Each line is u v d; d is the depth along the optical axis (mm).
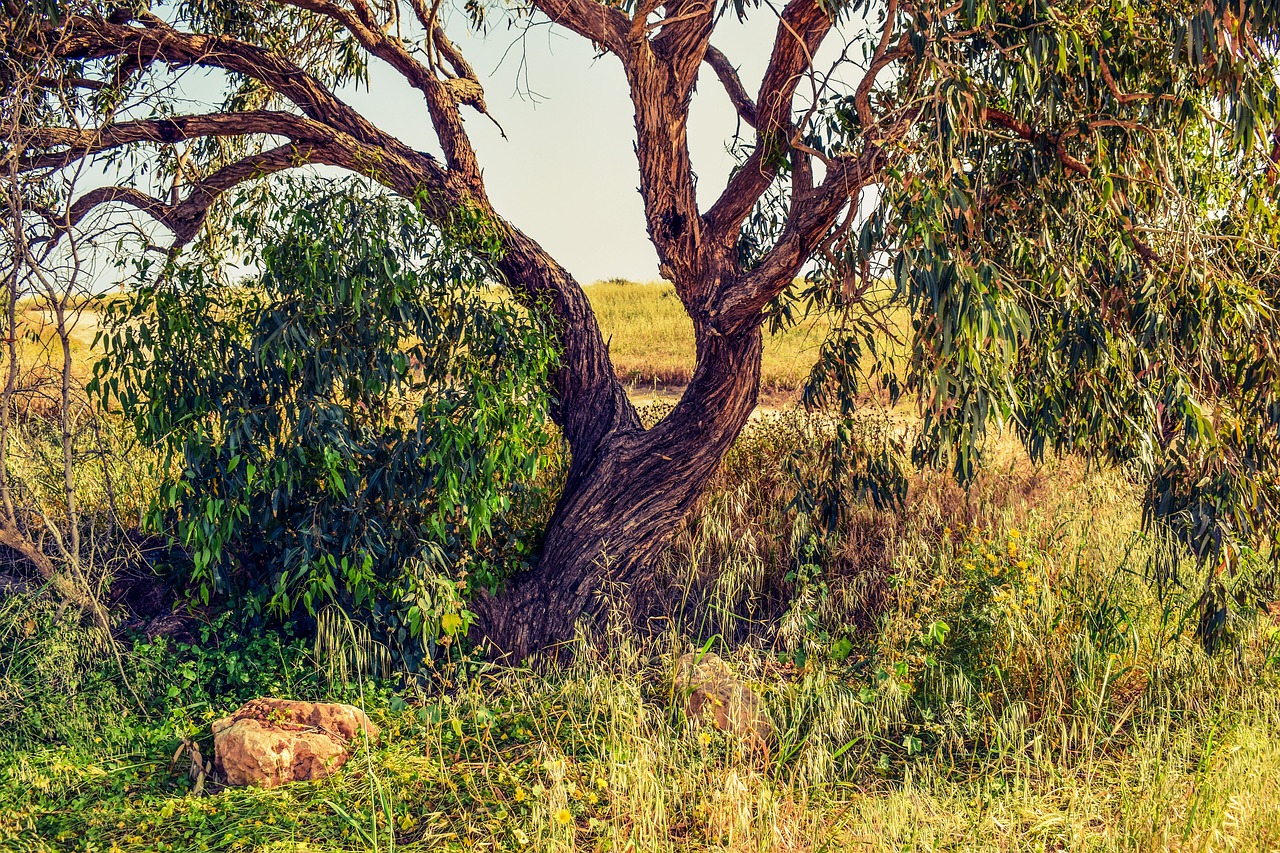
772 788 4016
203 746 4516
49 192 4980
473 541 5207
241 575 5723
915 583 5859
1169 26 4344
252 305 5219
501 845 3609
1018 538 5957
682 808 3893
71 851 3721
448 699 4887
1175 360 4609
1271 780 3736
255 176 5641
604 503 5840
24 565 5809
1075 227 4859
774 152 5422
